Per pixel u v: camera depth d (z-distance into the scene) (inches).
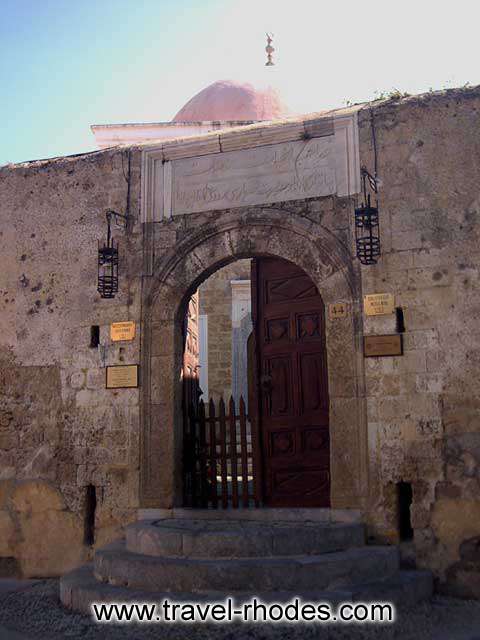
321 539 260.7
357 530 275.9
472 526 269.7
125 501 322.3
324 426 319.9
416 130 303.7
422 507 278.1
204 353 655.1
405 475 281.9
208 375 650.8
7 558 339.3
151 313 334.3
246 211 325.7
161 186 344.8
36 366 351.9
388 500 283.0
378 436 288.2
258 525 283.6
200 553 255.1
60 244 359.6
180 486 323.6
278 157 326.0
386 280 297.1
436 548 273.6
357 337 297.4
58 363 347.9
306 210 316.2
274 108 670.5
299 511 297.0
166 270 335.3
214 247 329.7
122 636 223.5
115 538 320.8
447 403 280.5
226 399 644.1
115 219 349.4
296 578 237.8
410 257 295.1
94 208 355.9
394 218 300.2
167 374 326.6
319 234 311.0
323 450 318.7
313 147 320.5
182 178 341.7
